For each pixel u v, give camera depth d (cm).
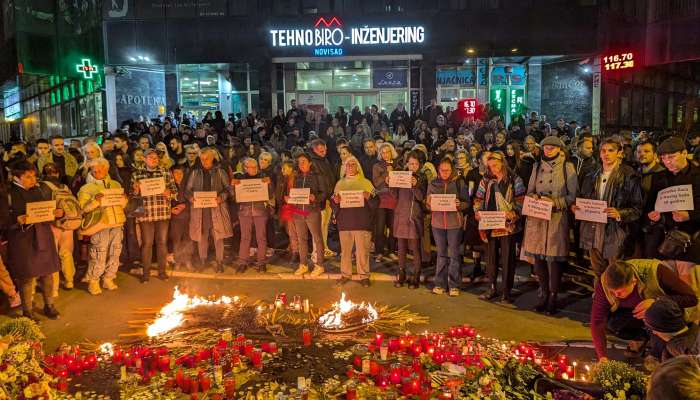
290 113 1845
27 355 400
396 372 496
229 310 700
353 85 2508
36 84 3419
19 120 4106
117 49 2341
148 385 504
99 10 2380
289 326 650
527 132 1531
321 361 551
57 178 788
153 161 847
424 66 2316
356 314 668
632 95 2503
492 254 751
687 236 554
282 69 2472
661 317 395
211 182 902
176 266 945
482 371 393
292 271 921
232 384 477
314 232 881
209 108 2531
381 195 969
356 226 817
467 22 2267
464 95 2459
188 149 936
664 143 583
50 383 454
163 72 2512
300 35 2312
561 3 2233
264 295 785
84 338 636
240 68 2478
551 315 688
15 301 756
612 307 464
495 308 719
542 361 525
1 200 682
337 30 2300
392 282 848
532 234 692
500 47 2264
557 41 2248
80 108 2748
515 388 362
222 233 908
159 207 859
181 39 2341
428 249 941
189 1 2327
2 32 3381
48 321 695
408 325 657
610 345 584
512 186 724
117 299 780
